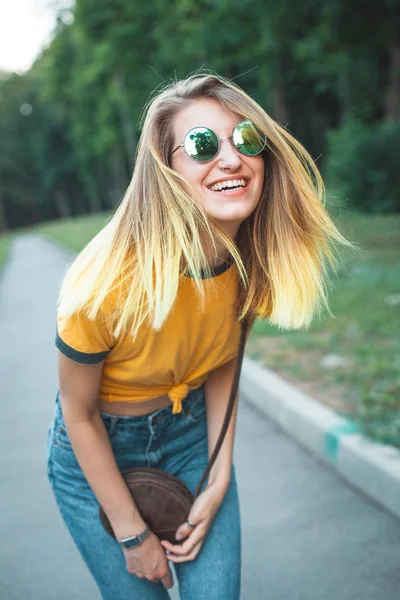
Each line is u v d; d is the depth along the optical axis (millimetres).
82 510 1724
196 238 1482
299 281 1720
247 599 2596
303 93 32312
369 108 23625
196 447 1853
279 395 4461
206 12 26125
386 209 17828
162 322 1485
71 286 1518
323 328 6508
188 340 1624
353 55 16641
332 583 2648
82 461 1629
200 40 25797
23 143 76188
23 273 19312
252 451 4051
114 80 36781
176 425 1794
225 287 1655
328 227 1722
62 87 46531
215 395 1867
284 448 4051
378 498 3240
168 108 1547
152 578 1671
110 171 59875
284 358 5496
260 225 1725
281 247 1708
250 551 2943
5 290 15000
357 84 22969
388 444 3436
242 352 1775
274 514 3248
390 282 8516
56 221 77625
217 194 1542
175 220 1470
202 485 1789
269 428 4426
